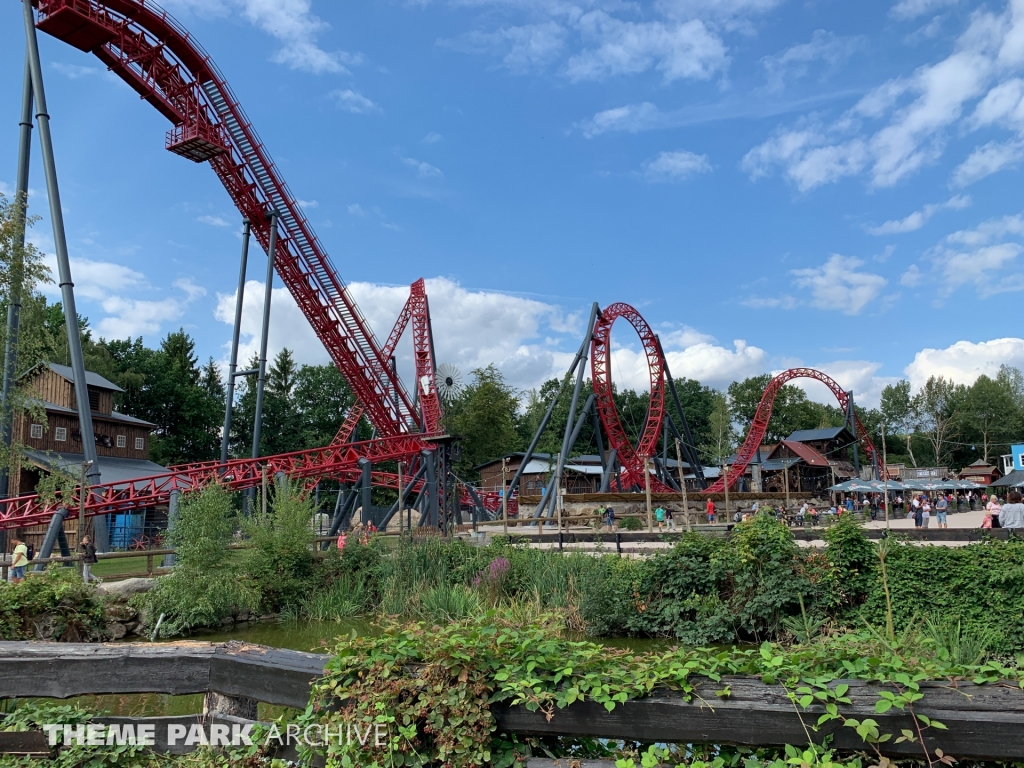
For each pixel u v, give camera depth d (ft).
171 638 63.62
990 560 51.37
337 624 70.38
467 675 13.70
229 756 15.83
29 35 89.76
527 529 123.85
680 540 63.52
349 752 13.82
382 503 239.91
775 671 13.19
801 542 82.33
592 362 167.32
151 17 110.73
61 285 88.74
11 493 122.21
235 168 121.49
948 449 364.99
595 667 14.01
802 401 398.01
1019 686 12.28
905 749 11.98
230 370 124.26
